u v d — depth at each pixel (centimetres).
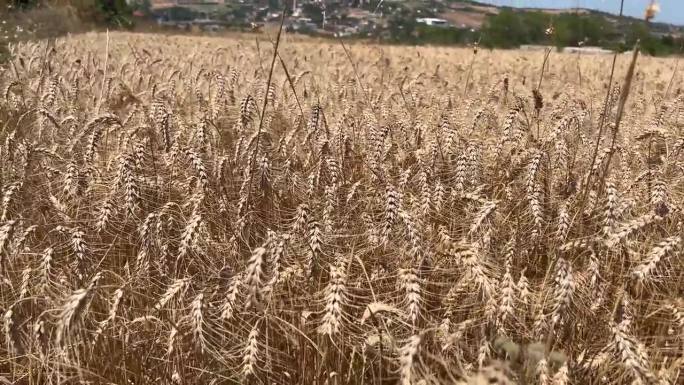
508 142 566
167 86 865
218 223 442
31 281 364
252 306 350
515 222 443
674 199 447
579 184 470
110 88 880
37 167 529
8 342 327
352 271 397
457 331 314
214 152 559
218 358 318
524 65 1761
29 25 2083
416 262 362
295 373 349
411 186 496
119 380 347
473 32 1619
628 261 391
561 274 304
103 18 3481
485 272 334
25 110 731
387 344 319
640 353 295
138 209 447
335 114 751
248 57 1523
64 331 298
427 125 646
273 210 470
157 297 389
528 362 277
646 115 798
